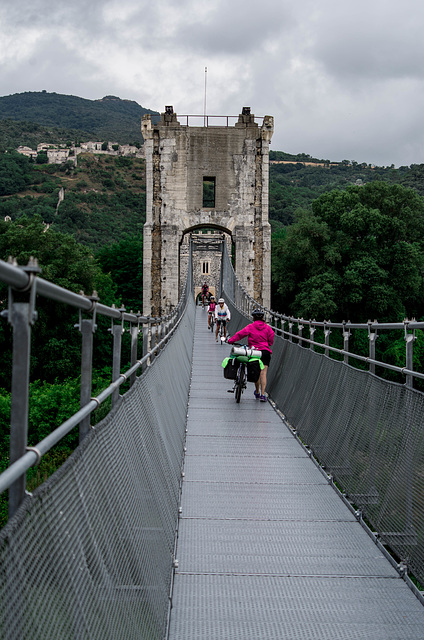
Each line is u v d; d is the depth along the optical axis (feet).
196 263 231.71
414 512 15.94
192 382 50.60
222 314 81.05
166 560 15.15
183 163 139.44
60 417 85.66
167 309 139.64
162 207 139.85
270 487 24.00
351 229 164.14
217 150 139.74
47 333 100.94
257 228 140.67
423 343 117.91
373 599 15.15
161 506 15.99
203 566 16.94
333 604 14.85
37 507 6.67
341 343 158.40
